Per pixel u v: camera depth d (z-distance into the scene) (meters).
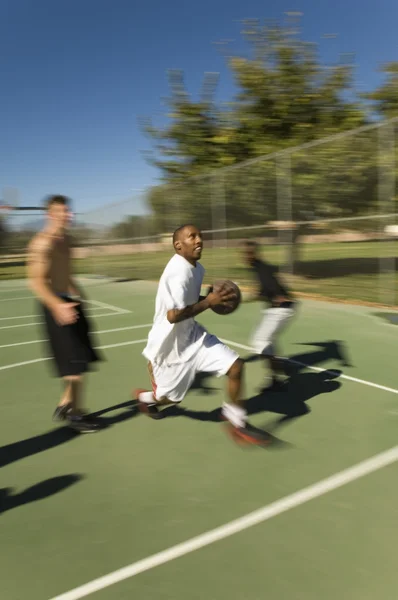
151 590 2.07
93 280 18.75
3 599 2.05
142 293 13.45
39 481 3.07
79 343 3.69
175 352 3.42
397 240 8.98
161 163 16.16
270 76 13.89
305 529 2.45
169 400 3.68
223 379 4.90
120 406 4.34
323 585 2.06
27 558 2.32
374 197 9.41
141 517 2.62
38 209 23.66
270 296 4.53
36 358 6.28
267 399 4.37
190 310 3.19
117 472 3.14
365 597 1.98
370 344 6.23
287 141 13.88
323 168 10.40
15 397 4.72
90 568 2.23
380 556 2.22
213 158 15.24
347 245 10.12
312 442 3.46
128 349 6.54
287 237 11.23
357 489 2.81
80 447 3.54
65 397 3.85
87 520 2.62
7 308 11.71
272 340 4.54
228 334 7.21
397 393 4.39
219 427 3.78
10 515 2.69
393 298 9.20
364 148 9.51
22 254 23.92
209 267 13.60
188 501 2.76
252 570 2.17
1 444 3.65
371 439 3.46
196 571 2.18
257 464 3.17
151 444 3.54
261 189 11.73
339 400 4.26
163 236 15.47
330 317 8.23
